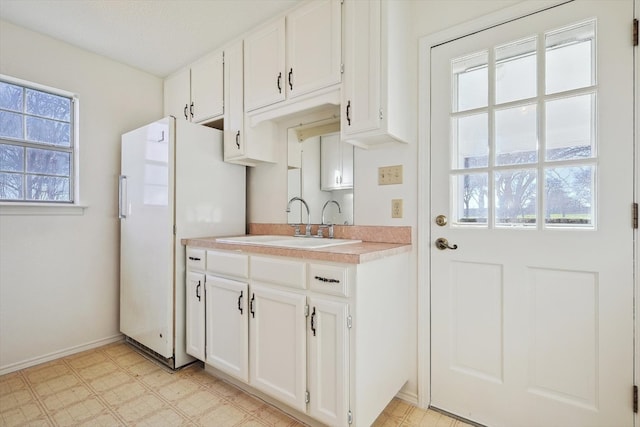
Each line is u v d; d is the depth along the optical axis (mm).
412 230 1727
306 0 1806
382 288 1468
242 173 2482
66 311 2277
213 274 1886
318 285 1382
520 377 1445
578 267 1322
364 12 1551
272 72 1956
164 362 2137
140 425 1529
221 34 2164
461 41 1592
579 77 1324
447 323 1630
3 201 2070
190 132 2135
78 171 2342
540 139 1397
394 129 1546
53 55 2221
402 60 1640
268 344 1581
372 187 1867
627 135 1232
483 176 1558
